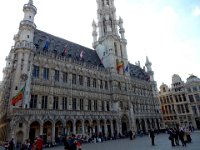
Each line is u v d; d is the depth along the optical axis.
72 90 45.97
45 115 37.06
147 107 71.00
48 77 42.38
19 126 32.88
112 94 56.91
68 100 44.16
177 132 23.64
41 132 35.56
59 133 39.72
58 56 45.94
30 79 38.19
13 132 31.81
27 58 38.91
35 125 36.25
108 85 57.62
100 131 48.09
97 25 75.31
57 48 50.62
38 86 39.44
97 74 55.09
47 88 40.88
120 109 56.50
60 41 55.31
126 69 64.25
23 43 39.69
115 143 33.34
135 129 58.69
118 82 60.59
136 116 62.69
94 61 61.00
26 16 42.97
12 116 32.59
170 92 87.56
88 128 45.62
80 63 50.84
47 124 38.22
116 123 53.66
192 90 81.44
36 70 40.81
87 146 30.52
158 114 74.94
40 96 39.19
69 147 15.32
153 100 76.25
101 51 66.44
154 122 71.00
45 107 39.59
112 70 59.75
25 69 37.75
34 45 42.25
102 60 64.62
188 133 25.55
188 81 83.50
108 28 67.31
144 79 77.44
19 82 36.47
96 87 53.41
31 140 34.81
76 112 43.34
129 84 64.81
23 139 32.44
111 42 64.56
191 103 80.50
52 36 54.12
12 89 36.56
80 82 49.47
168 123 85.69
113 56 62.62
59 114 39.69
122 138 48.47
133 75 73.12
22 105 35.06
